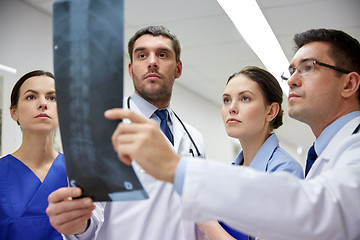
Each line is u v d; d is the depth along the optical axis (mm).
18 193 1034
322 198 474
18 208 1017
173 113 1223
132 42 1125
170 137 1132
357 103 798
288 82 825
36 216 1028
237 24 2549
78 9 523
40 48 2324
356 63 782
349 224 471
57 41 534
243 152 1083
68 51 526
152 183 994
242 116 991
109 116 463
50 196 604
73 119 522
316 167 760
